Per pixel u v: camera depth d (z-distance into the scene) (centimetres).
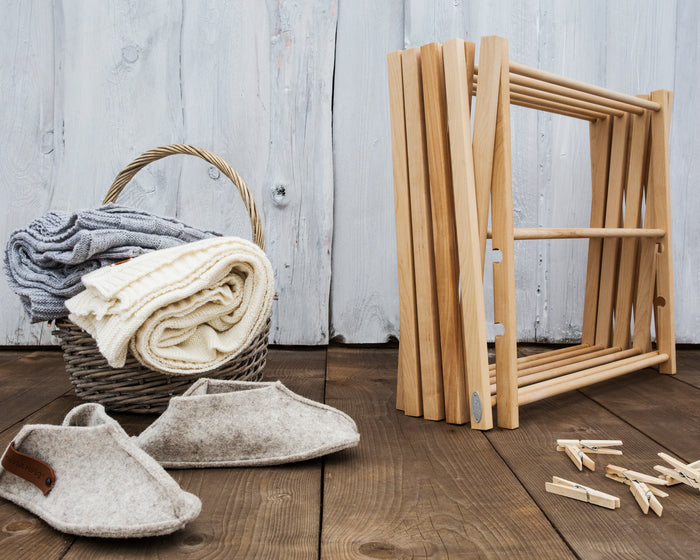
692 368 133
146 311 80
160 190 146
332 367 130
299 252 147
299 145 145
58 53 143
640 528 59
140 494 56
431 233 93
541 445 83
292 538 56
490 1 144
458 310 92
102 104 144
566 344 151
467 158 87
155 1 142
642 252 130
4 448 81
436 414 94
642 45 146
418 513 62
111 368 91
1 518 61
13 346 148
